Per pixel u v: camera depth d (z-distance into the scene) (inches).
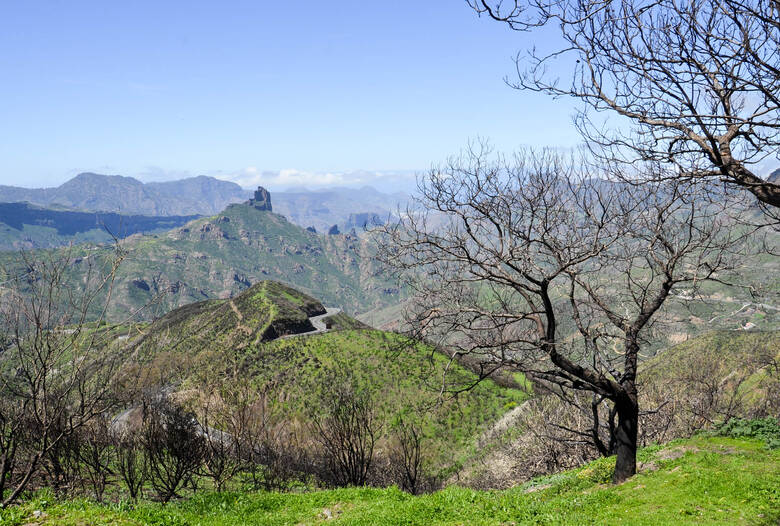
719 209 425.1
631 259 524.7
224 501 604.4
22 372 384.8
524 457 1226.0
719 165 250.8
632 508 484.4
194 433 803.4
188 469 794.2
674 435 1102.4
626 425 606.9
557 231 516.7
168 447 761.0
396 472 1120.8
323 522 519.5
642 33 252.5
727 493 476.4
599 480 657.6
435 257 500.1
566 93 281.4
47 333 379.6
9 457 430.9
